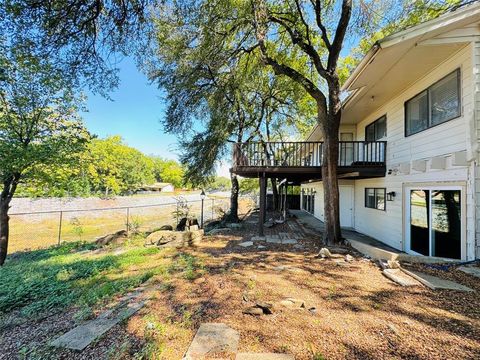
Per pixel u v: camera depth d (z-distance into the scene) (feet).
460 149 16.55
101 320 10.07
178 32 26.40
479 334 7.84
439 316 9.04
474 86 15.53
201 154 38.45
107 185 101.60
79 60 16.17
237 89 35.73
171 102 34.50
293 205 78.23
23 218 50.52
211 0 22.61
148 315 10.14
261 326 8.96
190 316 9.89
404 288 11.85
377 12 24.57
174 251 22.40
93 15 14.58
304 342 7.93
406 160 23.32
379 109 29.53
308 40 23.58
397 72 20.33
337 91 22.29
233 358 7.30
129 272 17.16
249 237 28.02
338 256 18.33
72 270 17.95
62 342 8.61
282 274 14.52
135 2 15.19
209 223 43.32
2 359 8.00
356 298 10.92
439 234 18.62
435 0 26.04
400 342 7.66
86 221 57.77
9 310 12.09
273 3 25.08
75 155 27.30
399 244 24.25
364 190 34.14
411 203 22.27
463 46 16.43
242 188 86.84
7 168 22.24
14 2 12.44
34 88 23.07
